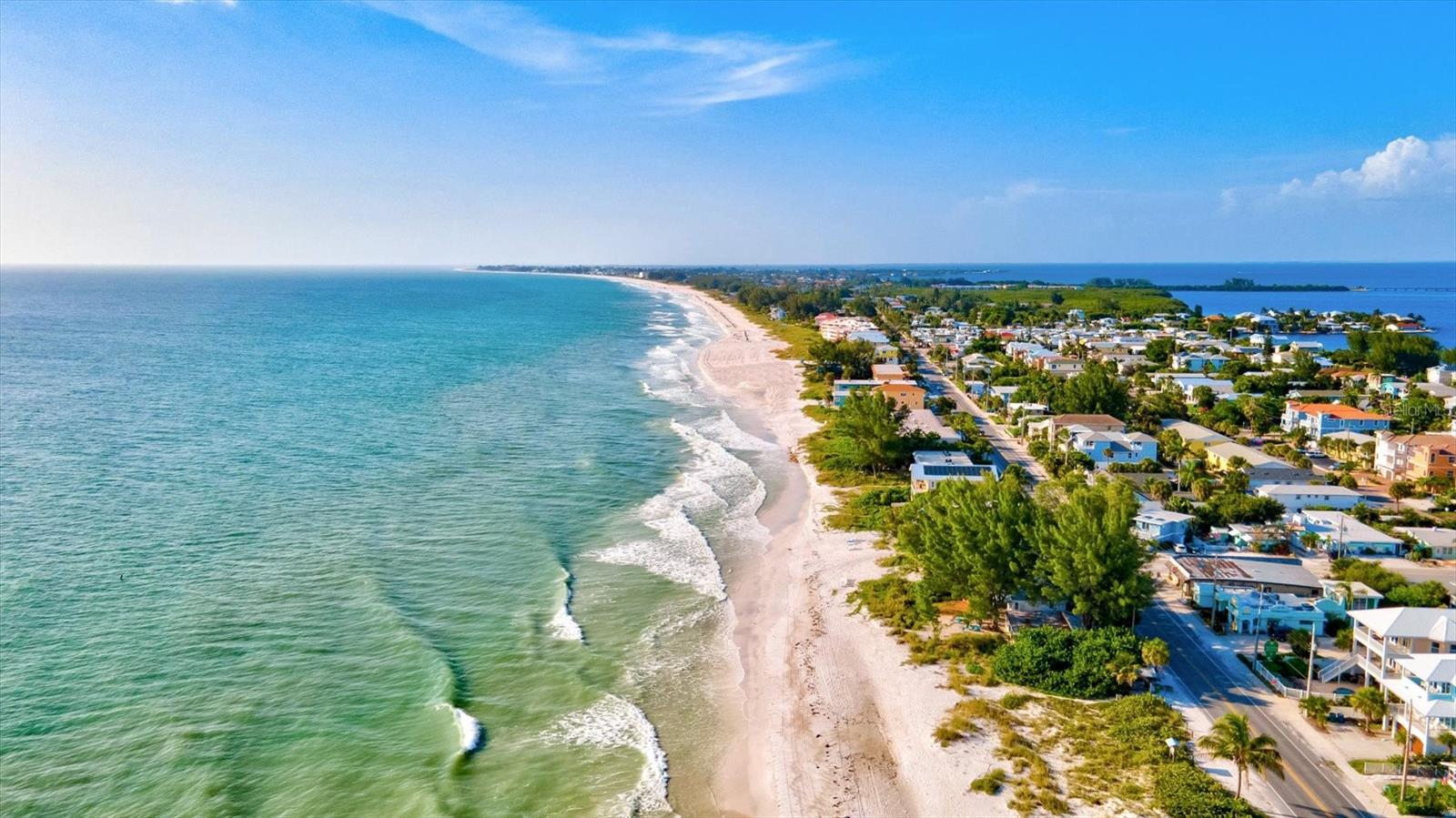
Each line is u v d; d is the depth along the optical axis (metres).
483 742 51.06
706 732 53.06
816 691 57.50
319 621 64.62
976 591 63.09
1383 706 49.97
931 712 54.09
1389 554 79.12
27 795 44.62
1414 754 47.44
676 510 93.44
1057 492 87.38
